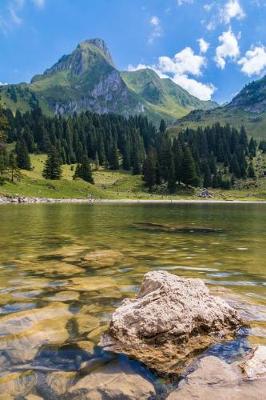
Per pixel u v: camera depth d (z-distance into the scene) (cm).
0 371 604
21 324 792
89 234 2519
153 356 657
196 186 18612
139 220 3966
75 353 664
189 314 760
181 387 556
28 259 1538
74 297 995
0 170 13062
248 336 737
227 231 2861
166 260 1562
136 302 817
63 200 12431
